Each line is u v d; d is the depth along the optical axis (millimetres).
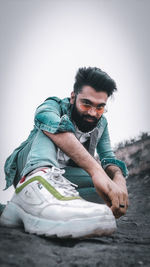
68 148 1243
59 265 813
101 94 1420
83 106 1432
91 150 1593
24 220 1118
